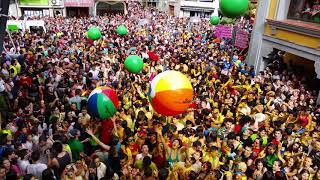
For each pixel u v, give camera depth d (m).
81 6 38.34
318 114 8.61
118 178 5.25
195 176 5.07
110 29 22.77
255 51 15.01
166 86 5.41
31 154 5.45
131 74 10.62
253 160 5.78
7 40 15.05
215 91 9.91
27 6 33.75
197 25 28.19
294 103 9.21
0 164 5.12
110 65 12.36
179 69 12.03
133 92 9.20
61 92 9.11
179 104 5.43
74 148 6.13
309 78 13.12
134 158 5.84
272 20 13.42
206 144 6.01
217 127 7.22
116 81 10.49
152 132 6.18
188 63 12.90
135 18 34.62
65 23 25.75
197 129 6.49
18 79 10.16
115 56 13.90
